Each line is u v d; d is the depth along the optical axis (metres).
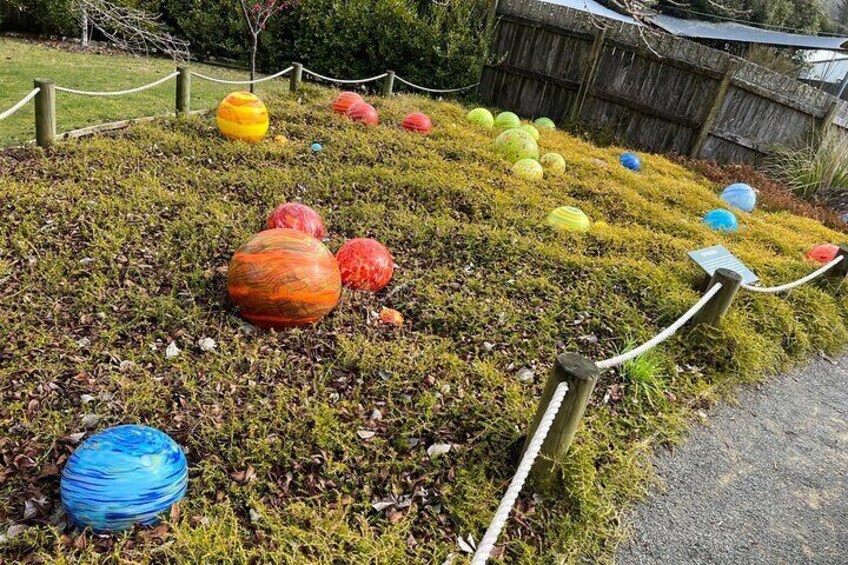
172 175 5.57
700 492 3.04
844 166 9.48
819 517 3.02
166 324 3.51
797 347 4.67
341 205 5.53
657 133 10.77
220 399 3.00
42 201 4.65
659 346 4.05
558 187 6.97
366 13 11.31
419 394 3.22
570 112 11.36
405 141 7.47
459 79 11.42
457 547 2.42
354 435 2.88
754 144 10.32
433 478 2.74
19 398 2.85
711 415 3.69
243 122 6.48
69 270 3.90
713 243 6.09
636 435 3.29
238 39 12.24
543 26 11.12
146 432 2.40
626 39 10.55
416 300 4.14
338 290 3.69
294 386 3.16
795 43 15.06
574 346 3.91
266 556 2.24
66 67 9.55
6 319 3.34
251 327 3.61
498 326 3.99
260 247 3.48
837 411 4.04
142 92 8.65
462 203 5.93
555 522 2.62
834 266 5.52
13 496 2.38
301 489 2.58
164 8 12.23
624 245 5.50
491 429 2.99
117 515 2.20
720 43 17.81
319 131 7.34
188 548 2.21
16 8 11.53
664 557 2.61
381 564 2.30
